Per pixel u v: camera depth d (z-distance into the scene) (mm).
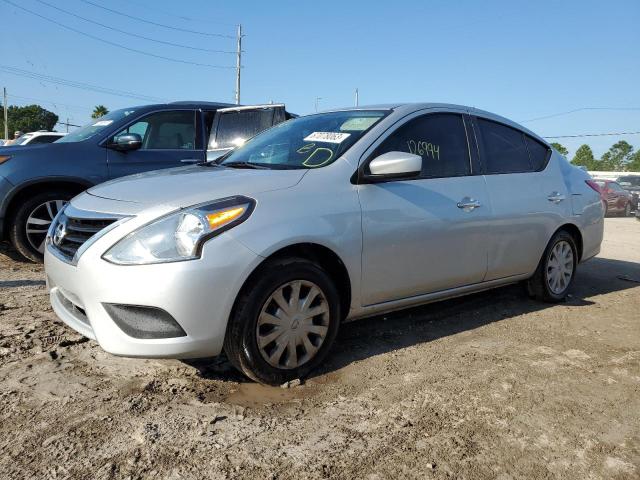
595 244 5270
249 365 2889
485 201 4039
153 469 2230
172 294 2635
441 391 3020
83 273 2779
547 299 4848
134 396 2840
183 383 3016
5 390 2848
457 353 3602
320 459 2342
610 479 2281
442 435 2566
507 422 2707
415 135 3797
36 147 5605
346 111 4105
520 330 4141
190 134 6496
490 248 4098
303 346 3084
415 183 3641
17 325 3791
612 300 5215
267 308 2930
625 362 3564
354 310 3361
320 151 3557
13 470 2189
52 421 2566
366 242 3281
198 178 3203
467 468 2314
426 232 3604
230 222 2781
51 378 3010
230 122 6590
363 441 2492
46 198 5578
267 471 2244
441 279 3785
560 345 3842
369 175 3387
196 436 2482
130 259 2691
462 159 4051
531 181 4535
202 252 2688
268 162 3688
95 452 2332
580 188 5086
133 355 2703
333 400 2885
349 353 3537
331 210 3143
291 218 2965
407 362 3418
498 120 4535
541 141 4918
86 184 5672
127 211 2850
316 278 3072
